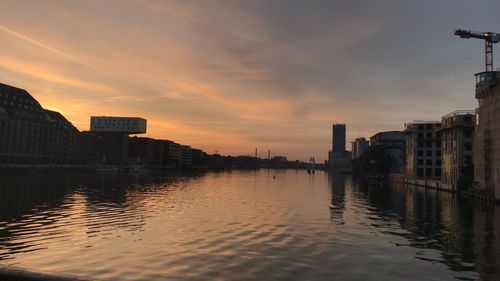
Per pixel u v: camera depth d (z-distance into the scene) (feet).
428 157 531.50
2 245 114.93
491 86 289.33
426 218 185.16
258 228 147.23
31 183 390.01
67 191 311.27
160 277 84.99
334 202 262.06
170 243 118.73
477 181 322.14
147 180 539.70
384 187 458.91
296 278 85.40
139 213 188.24
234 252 107.65
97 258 100.68
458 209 224.74
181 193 323.16
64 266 93.76
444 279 86.74
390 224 164.14
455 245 121.80
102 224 153.48
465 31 517.55
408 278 87.15
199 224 155.63
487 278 87.81
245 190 375.66
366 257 104.63
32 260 99.09
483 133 307.58
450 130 416.67
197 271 89.61
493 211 215.31
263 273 88.69
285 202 255.91
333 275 88.12
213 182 538.88
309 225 156.56
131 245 115.75
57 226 147.74
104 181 474.08
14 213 180.96
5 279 18.31
